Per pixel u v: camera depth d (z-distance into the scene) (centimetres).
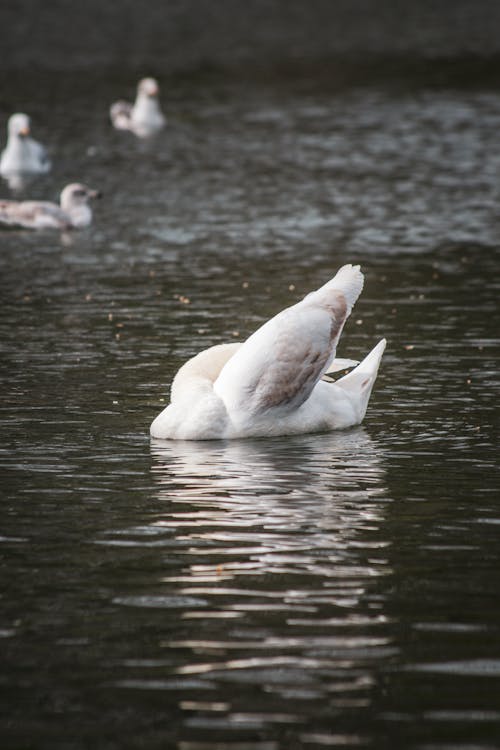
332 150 5381
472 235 3712
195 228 3881
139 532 1480
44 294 2998
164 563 1384
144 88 6147
